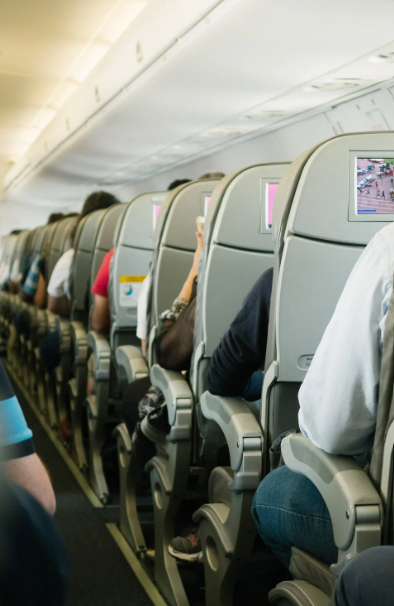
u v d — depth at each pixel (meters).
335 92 4.68
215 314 2.38
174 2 4.00
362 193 1.77
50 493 0.93
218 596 2.19
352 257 1.79
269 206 2.34
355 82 4.37
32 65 7.68
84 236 4.70
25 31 6.36
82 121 7.13
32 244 7.59
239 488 1.98
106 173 10.63
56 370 5.12
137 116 6.12
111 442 4.38
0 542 0.69
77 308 4.76
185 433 2.50
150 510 3.77
